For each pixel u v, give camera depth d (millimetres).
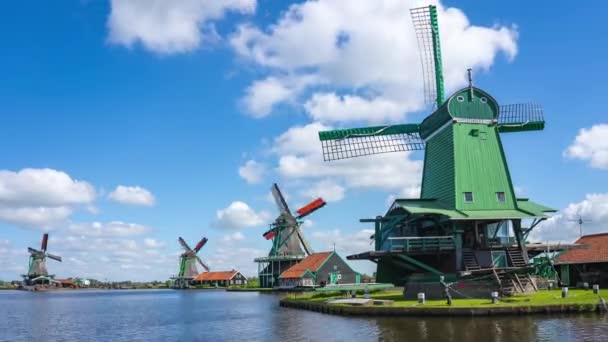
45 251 153750
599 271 45094
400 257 37375
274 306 53375
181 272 162000
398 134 43969
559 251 37969
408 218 39000
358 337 24547
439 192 39188
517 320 26266
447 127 38750
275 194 106062
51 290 152625
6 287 199250
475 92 38969
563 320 25922
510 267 34531
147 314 49656
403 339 23000
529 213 36156
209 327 35188
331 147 42531
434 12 43406
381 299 38000
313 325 30641
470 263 35125
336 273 87625
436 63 42938
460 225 35969
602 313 27844
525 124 41250
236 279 153000
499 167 37969
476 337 22453
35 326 39438
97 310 57875
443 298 34000
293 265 99750
